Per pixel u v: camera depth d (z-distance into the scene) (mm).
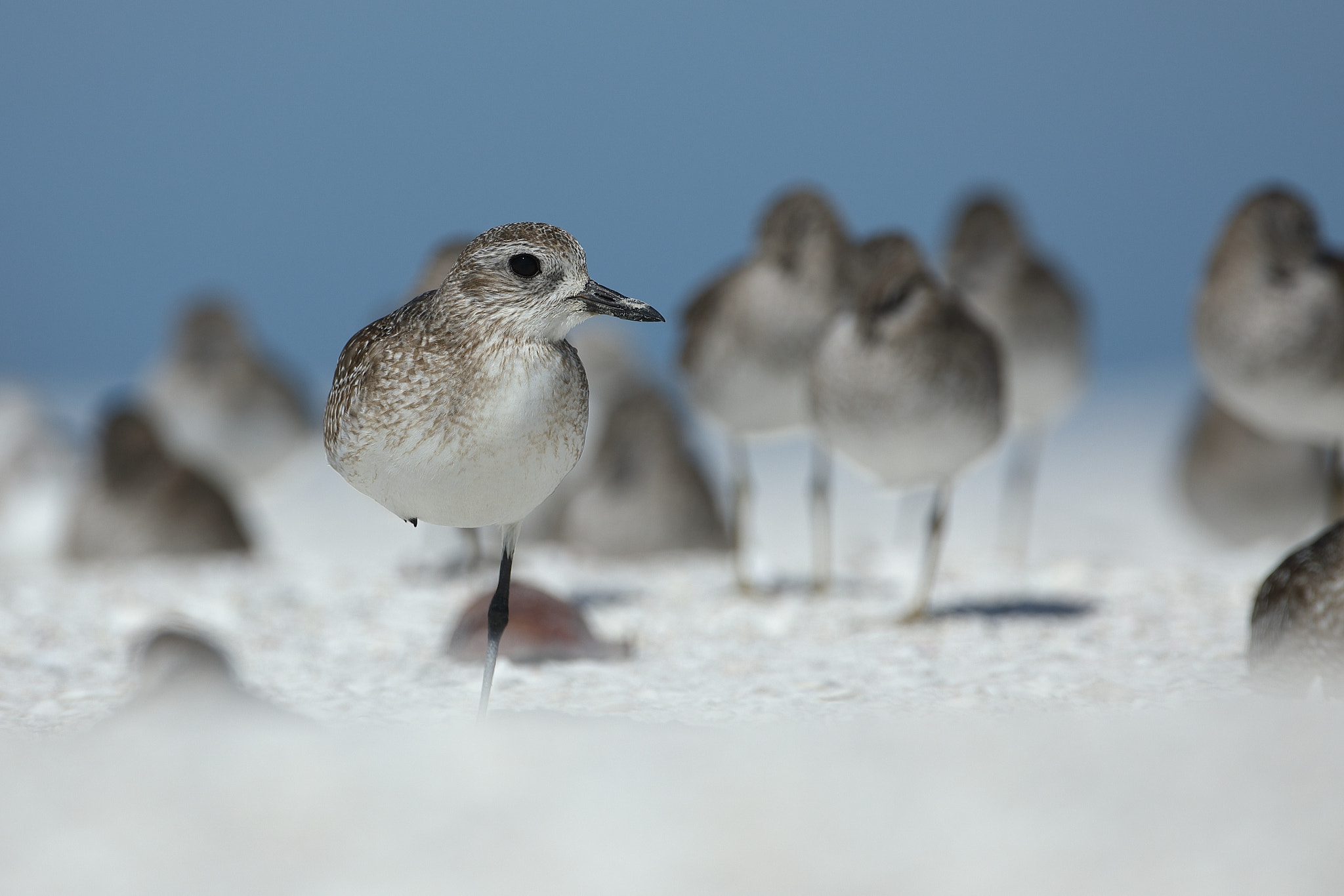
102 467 20484
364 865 7098
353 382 9188
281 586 15867
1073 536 24266
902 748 8539
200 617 14078
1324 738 8398
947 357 13766
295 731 9219
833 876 6914
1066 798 7707
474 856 7152
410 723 9961
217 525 20562
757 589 15914
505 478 9016
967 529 25797
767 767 8211
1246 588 15023
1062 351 21844
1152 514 28516
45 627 13531
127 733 9109
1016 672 11438
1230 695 10367
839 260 16141
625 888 6828
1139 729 8734
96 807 7805
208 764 8375
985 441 14164
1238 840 7184
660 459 20688
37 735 9641
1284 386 16688
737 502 16844
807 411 16516
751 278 16328
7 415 26781
